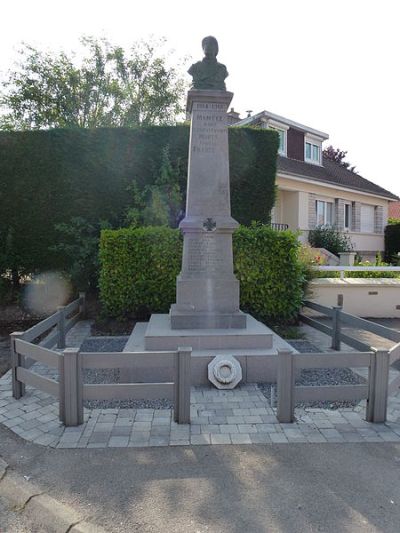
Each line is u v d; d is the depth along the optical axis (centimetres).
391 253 2180
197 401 425
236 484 279
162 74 1969
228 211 582
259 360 484
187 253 576
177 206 941
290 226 1780
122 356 365
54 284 945
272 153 1007
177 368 368
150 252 788
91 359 366
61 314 641
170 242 790
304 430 360
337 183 1848
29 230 941
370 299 959
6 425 371
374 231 2222
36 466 302
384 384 376
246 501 261
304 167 1902
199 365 477
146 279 788
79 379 365
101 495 267
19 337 436
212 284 572
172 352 370
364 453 322
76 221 924
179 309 569
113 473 292
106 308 794
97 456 315
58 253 939
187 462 306
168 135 978
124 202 963
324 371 529
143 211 915
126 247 785
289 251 780
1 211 938
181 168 976
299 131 1980
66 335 724
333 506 256
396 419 387
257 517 245
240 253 779
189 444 333
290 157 1942
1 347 682
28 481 283
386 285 958
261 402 424
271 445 333
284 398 374
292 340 693
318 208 1894
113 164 964
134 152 971
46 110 1909
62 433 353
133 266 786
